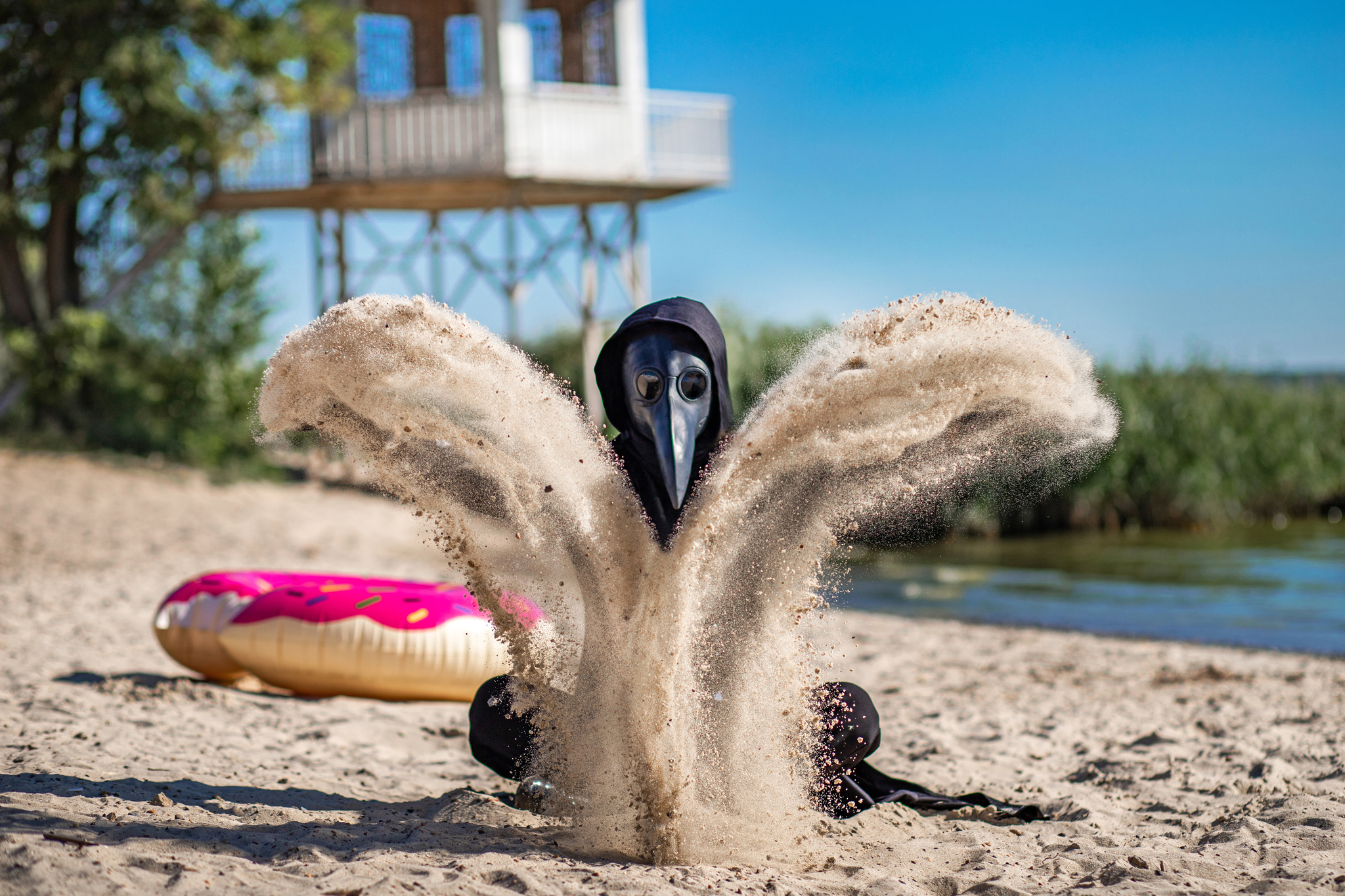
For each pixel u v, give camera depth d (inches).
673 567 111.2
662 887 104.7
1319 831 136.1
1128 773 177.5
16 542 478.6
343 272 741.9
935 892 112.2
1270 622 397.4
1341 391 801.6
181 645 225.5
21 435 698.8
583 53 751.1
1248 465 753.0
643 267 761.0
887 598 476.4
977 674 291.1
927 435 116.1
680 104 723.4
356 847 118.2
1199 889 112.7
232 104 671.8
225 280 789.2
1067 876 118.3
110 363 722.2
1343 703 243.3
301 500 698.2
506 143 677.3
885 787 146.7
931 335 115.2
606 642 116.6
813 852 122.3
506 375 117.9
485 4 693.3
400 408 115.8
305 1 678.5
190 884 99.7
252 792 143.5
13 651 253.4
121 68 628.4
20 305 707.4
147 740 169.5
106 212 698.2
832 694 126.0
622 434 125.4
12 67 633.0
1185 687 270.2
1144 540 679.7
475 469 118.2
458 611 221.0
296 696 225.6
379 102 692.7
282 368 116.0
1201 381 775.1
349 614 215.8
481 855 114.7
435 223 764.0
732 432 121.8
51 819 117.0
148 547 500.4
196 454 740.7
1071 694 261.1
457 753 186.1
